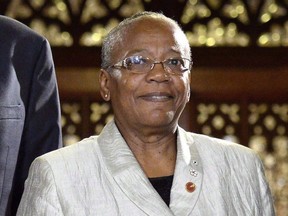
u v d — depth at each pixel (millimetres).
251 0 11086
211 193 6059
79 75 10969
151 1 11062
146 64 5945
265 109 11258
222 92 11133
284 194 11133
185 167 6094
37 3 10992
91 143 6188
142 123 6000
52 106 7312
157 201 5922
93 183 5992
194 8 11062
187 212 5949
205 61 11047
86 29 11000
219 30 11070
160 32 5973
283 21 11062
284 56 11070
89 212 5910
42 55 7309
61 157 6062
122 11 11062
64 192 5941
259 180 6297
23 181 7223
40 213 5926
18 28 7293
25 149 7219
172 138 6215
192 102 11117
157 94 5926
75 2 11008
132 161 6055
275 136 11281
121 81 5988
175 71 5973
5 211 7047
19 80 7168
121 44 6004
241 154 6309
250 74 11094
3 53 7141
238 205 6121
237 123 11227
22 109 7129
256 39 11070
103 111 11109
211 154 6238
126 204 5926
